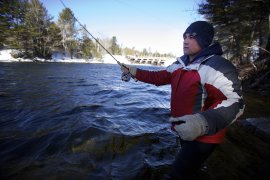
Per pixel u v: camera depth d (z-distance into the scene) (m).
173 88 1.67
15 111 4.96
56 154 2.85
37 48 41.06
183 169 1.55
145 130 3.86
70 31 48.53
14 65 23.19
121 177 2.33
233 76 1.29
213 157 2.79
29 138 3.37
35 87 8.68
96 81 12.25
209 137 1.41
